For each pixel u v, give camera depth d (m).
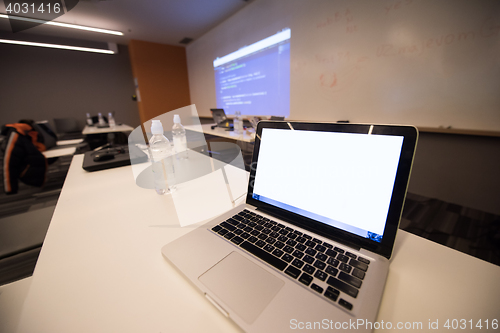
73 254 0.44
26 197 2.66
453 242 1.57
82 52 5.32
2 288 0.36
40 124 3.27
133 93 6.09
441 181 2.05
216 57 4.84
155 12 3.76
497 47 1.58
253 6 3.60
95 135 4.70
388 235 0.37
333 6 2.54
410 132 0.36
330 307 0.29
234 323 0.28
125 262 0.42
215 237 0.45
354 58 2.45
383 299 0.32
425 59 1.93
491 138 1.73
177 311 0.32
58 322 0.30
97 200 0.70
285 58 3.29
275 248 0.41
